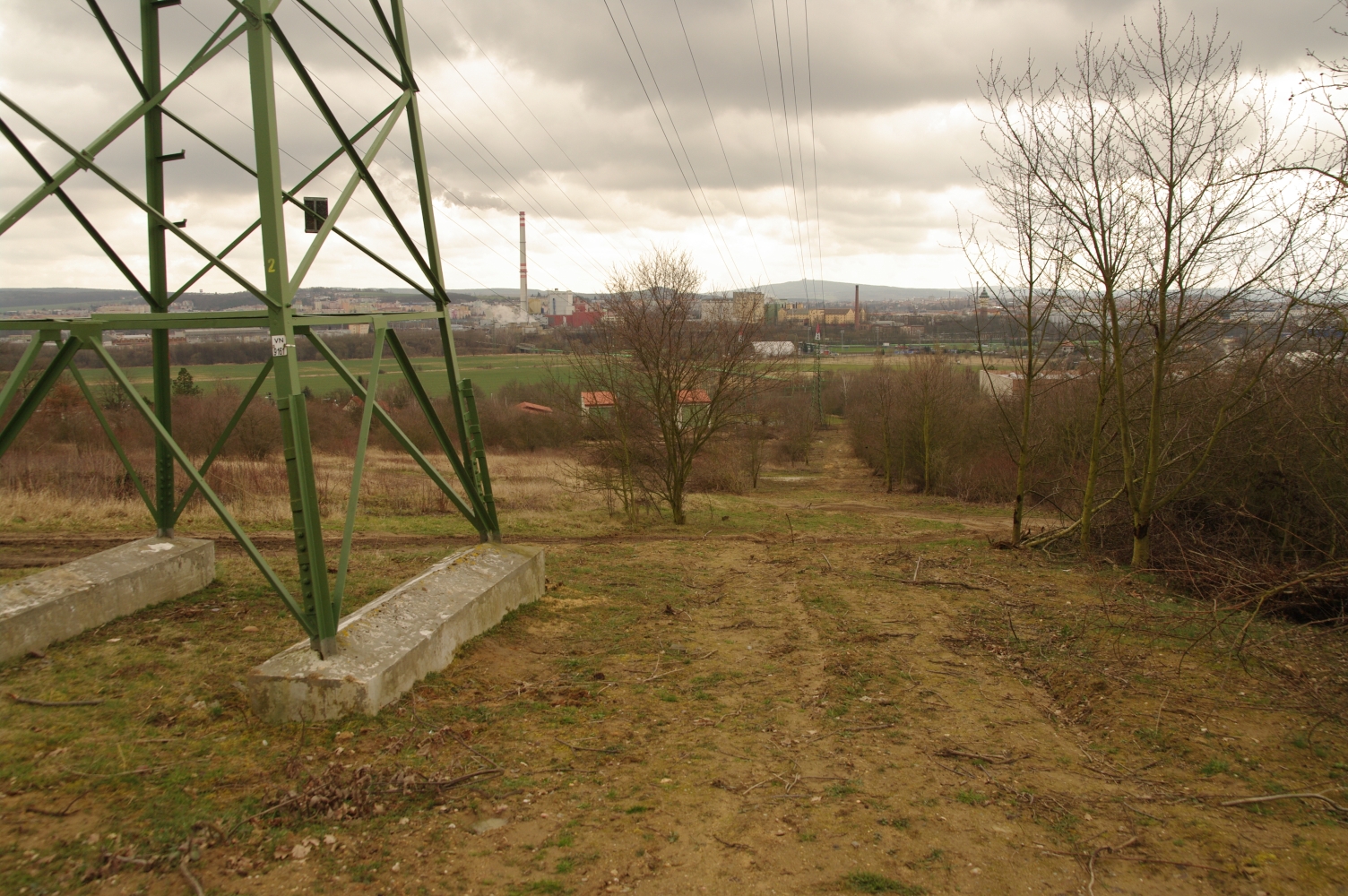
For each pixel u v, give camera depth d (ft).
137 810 12.89
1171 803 14.69
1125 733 18.10
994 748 17.40
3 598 20.53
